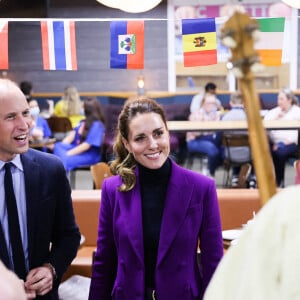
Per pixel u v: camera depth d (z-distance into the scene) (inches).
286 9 414.0
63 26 108.6
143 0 88.6
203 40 105.7
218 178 327.0
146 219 74.1
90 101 267.9
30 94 306.2
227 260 25.9
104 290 79.0
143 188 75.2
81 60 429.4
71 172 287.6
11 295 28.2
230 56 27.0
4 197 76.0
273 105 401.1
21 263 76.4
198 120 306.8
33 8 421.7
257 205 156.9
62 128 322.3
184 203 73.0
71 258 82.7
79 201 160.1
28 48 427.5
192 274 73.1
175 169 75.0
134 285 72.8
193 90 427.8
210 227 74.4
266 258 24.0
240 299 24.1
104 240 78.4
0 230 75.5
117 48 107.3
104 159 280.7
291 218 24.0
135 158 74.9
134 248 72.7
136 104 75.7
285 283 23.2
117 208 75.8
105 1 88.8
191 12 420.2
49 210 80.0
